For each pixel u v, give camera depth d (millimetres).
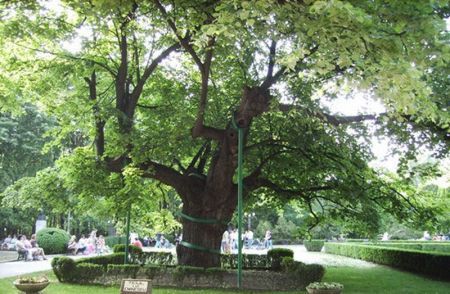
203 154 16531
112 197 15508
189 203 15055
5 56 15734
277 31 8398
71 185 15242
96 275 13227
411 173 15359
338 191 16125
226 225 15141
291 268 13883
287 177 17281
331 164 15195
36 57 15828
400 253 20875
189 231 14852
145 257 18641
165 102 17062
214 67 15562
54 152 36344
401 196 16609
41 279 10258
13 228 42875
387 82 6055
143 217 18375
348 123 14047
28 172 36219
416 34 5883
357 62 6320
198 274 12844
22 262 23484
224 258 18156
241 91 16188
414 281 15797
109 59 16781
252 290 12383
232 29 7273
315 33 6836
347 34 6340
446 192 18984
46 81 15977
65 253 30625
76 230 47125
